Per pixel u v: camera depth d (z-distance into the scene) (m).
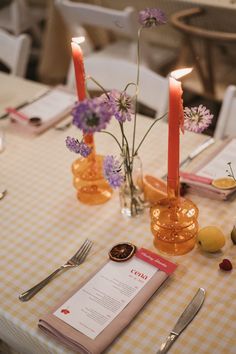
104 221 1.31
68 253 1.22
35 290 1.12
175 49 3.05
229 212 1.30
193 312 1.05
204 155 1.52
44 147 1.62
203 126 1.11
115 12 2.54
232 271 1.14
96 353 0.96
